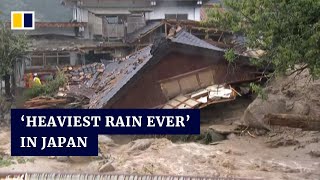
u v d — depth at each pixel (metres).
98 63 30.59
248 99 18.72
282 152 14.05
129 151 13.93
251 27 11.68
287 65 10.73
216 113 18.25
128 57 26.12
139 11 34.25
